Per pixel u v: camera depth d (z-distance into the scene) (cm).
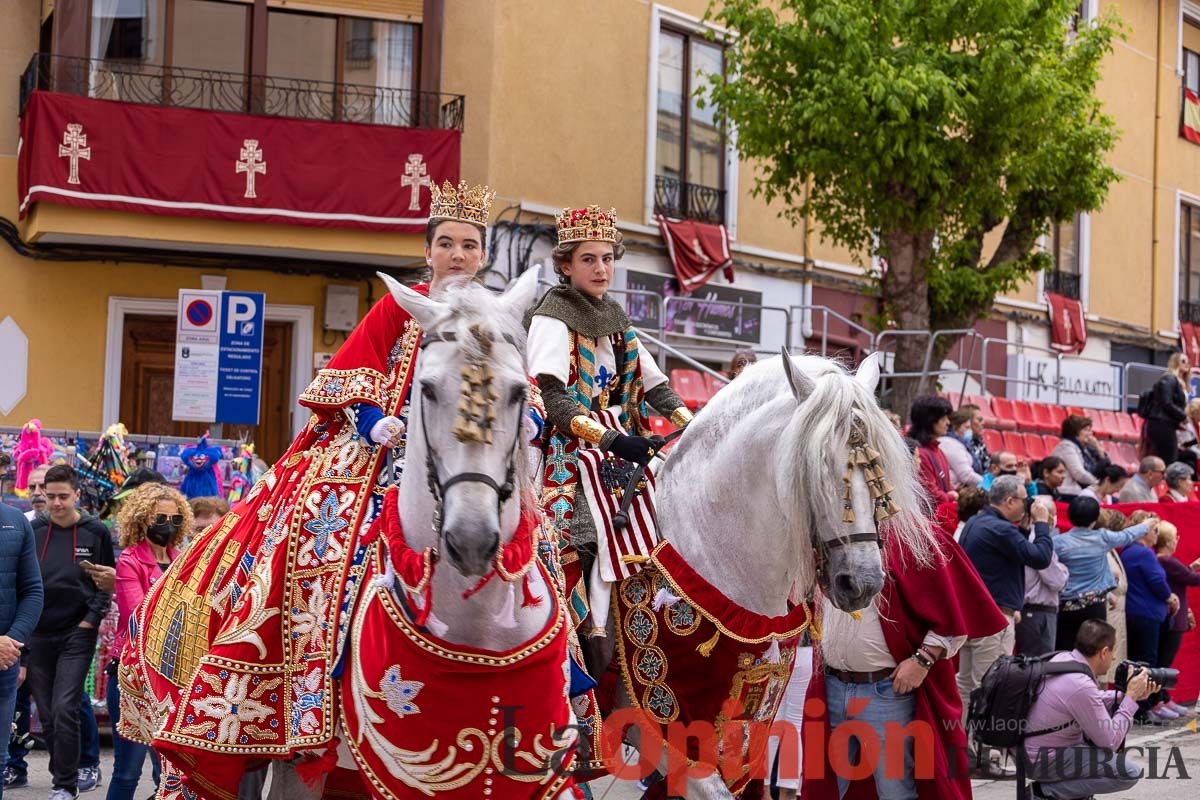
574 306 463
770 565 430
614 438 431
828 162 1409
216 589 434
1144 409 1540
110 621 922
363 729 372
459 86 1548
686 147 1789
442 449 334
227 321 997
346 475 418
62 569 782
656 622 440
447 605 356
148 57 1412
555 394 447
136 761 696
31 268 1416
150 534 739
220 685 405
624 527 445
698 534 439
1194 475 1519
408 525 363
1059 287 2358
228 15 1442
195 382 991
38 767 884
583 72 1661
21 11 1452
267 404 1521
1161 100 2575
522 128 1598
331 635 392
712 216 1800
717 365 1781
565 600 412
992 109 1423
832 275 1922
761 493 428
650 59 1734
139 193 1355
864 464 406
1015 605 859
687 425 465
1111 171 1603
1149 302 2559
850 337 1944
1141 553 1080
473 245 443
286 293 1496
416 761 364
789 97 1439
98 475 974
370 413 410
